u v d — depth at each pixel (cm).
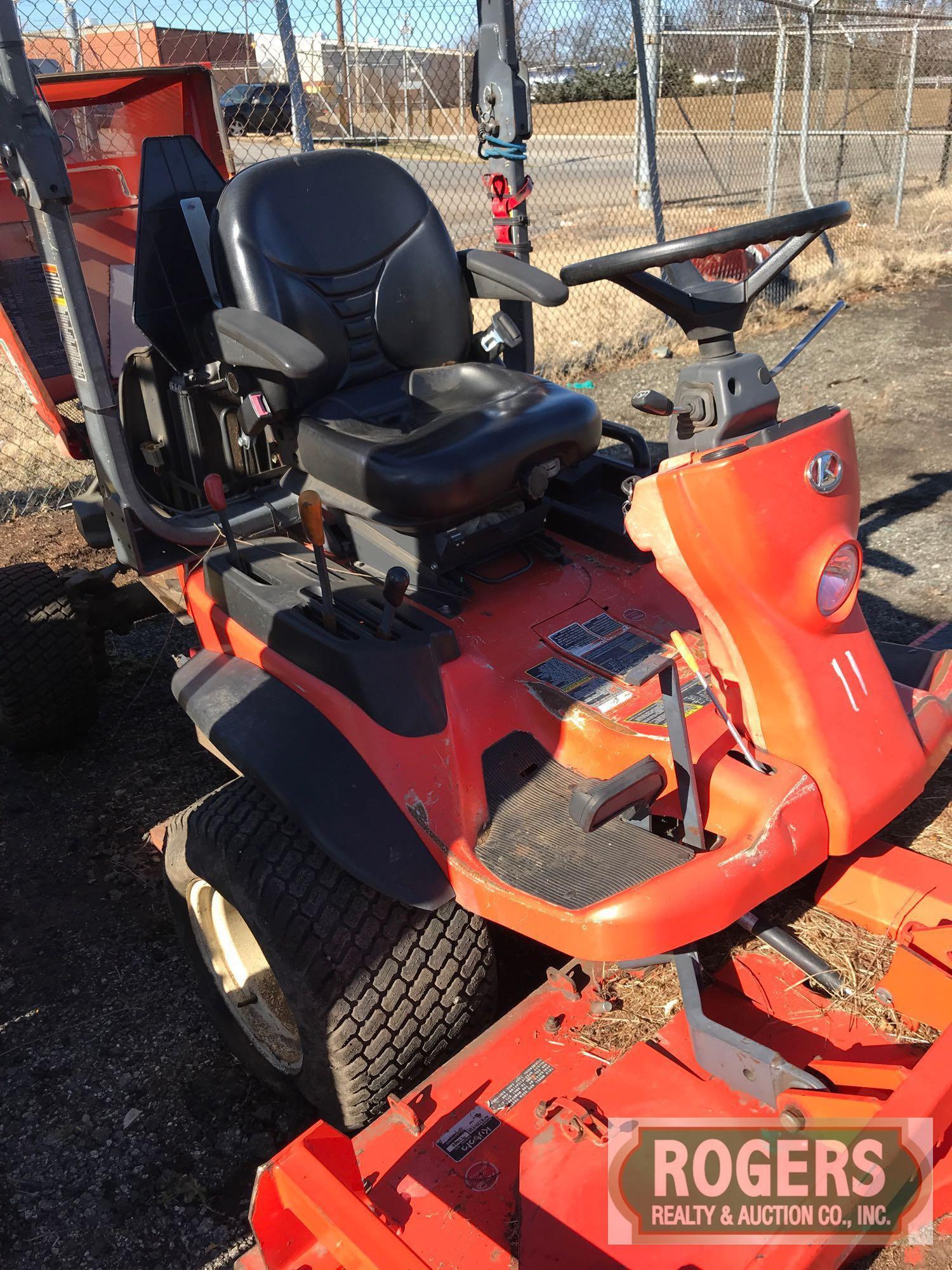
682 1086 191
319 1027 212
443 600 257
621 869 202
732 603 197
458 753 222
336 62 910
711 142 1401
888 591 425
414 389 304
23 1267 212
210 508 320
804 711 201
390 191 308
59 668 366
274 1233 173
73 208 399
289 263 286
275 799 217
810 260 996
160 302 333
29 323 391
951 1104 167
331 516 281
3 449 661
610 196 1372
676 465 201
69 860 334
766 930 219
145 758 388
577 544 288
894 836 269
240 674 254
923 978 197
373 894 215
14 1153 237
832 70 1396
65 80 371
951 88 1395
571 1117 187
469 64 1030
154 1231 219
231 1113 246
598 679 239
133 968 291
